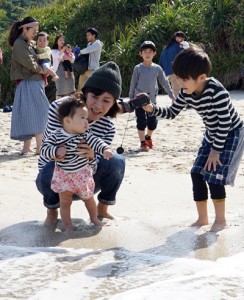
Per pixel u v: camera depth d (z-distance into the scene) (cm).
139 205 562
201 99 466
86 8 2273
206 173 474
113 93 483
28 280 352
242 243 432
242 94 1669
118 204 565
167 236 454
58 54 1495
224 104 461
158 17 1948
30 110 878
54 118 483
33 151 910
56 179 473
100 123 500
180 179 682
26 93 880
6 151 915
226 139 474
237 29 1820
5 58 2116
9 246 417
